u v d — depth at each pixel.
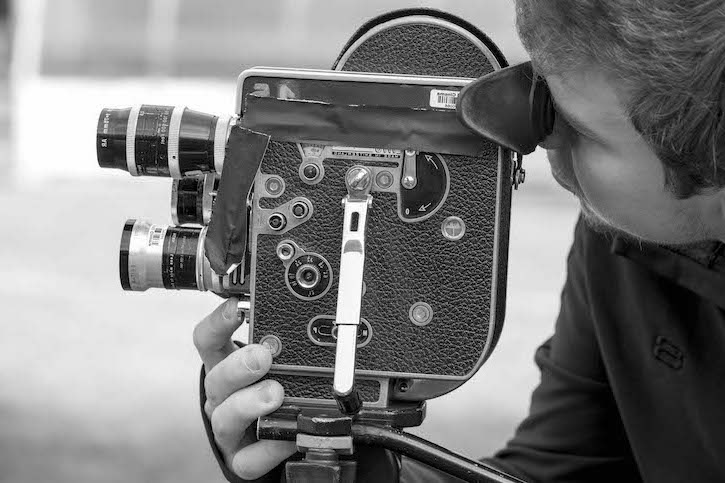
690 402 1.64
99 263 6.65
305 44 8.87
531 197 7.43
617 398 1.72
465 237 1.37
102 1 9.30
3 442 4.20
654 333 1.67
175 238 1.43
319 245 1.38
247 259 1.41
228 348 1.52
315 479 1.34
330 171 1.37
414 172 1.36
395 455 1.43
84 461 4.08
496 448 4.03
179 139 1.37
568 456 1.82
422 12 1.39
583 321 1.81
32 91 9.12
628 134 1.16
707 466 1.65
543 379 1.90
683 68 1.10
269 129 1.37
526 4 1.19
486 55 1.38
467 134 1.35
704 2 1.08
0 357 5.06
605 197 1.23
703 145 1.13
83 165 8.88
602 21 1.11
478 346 1.38
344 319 1.31
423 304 1.38
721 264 1.55
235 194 1.36
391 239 1.37
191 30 9.23
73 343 5.25
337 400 1.31
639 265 1.67
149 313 5.79
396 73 1.40
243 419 1.40
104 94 9.04
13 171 8.73
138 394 4.74
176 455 4.18
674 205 1.21
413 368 1.39
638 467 1.78
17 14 9.42
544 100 1.29
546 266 6.17
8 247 6.86
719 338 1.61
